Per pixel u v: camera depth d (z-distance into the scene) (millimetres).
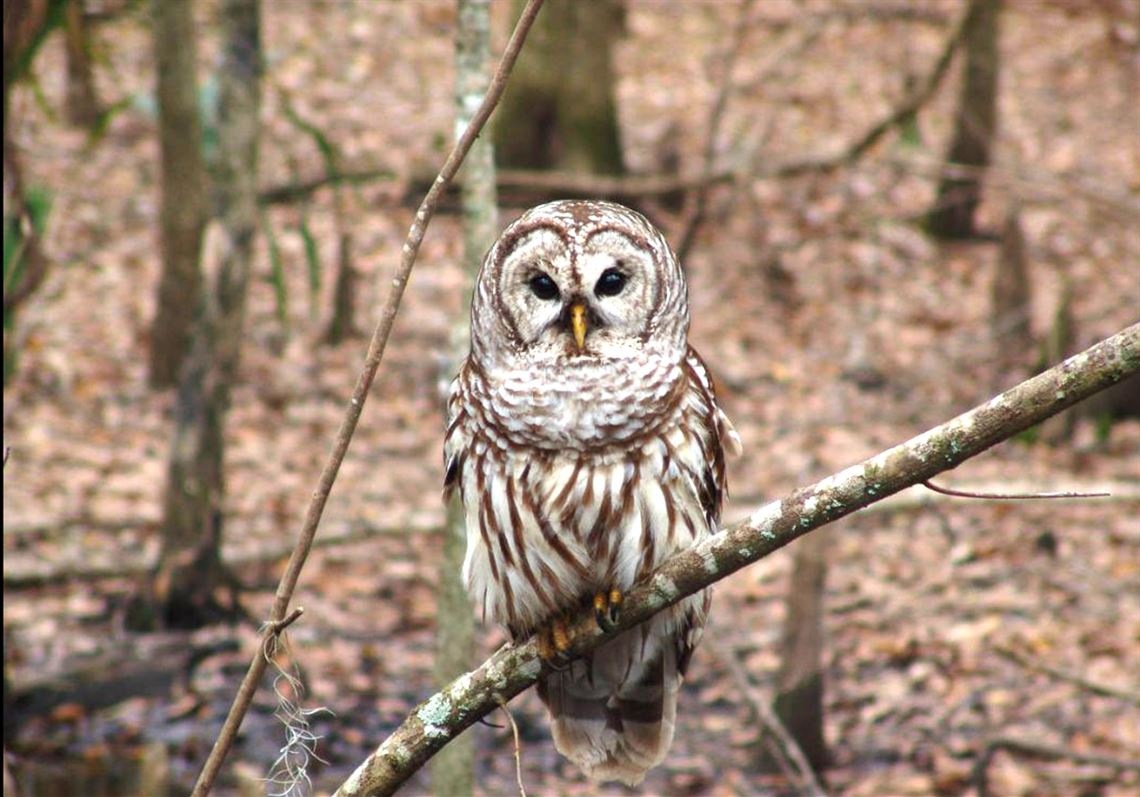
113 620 14250
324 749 12219
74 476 17203
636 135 28062
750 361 20719
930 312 22094
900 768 11750
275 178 25500
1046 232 24625
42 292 21672
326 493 4531
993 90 23422
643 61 31938
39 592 14836
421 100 29750
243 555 15055
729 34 32719
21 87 9281
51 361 19938
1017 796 11242
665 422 5508
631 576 5457
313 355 20703
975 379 19938
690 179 18109
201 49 28734
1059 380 4008
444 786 8562
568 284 5402
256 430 18578
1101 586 14664
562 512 5441
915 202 25812
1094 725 12211
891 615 14383
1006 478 16781
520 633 5754
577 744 5969
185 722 12539
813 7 33562
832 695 13047
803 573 11711
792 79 27219
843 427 18656
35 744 11984
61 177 24797
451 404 5840
